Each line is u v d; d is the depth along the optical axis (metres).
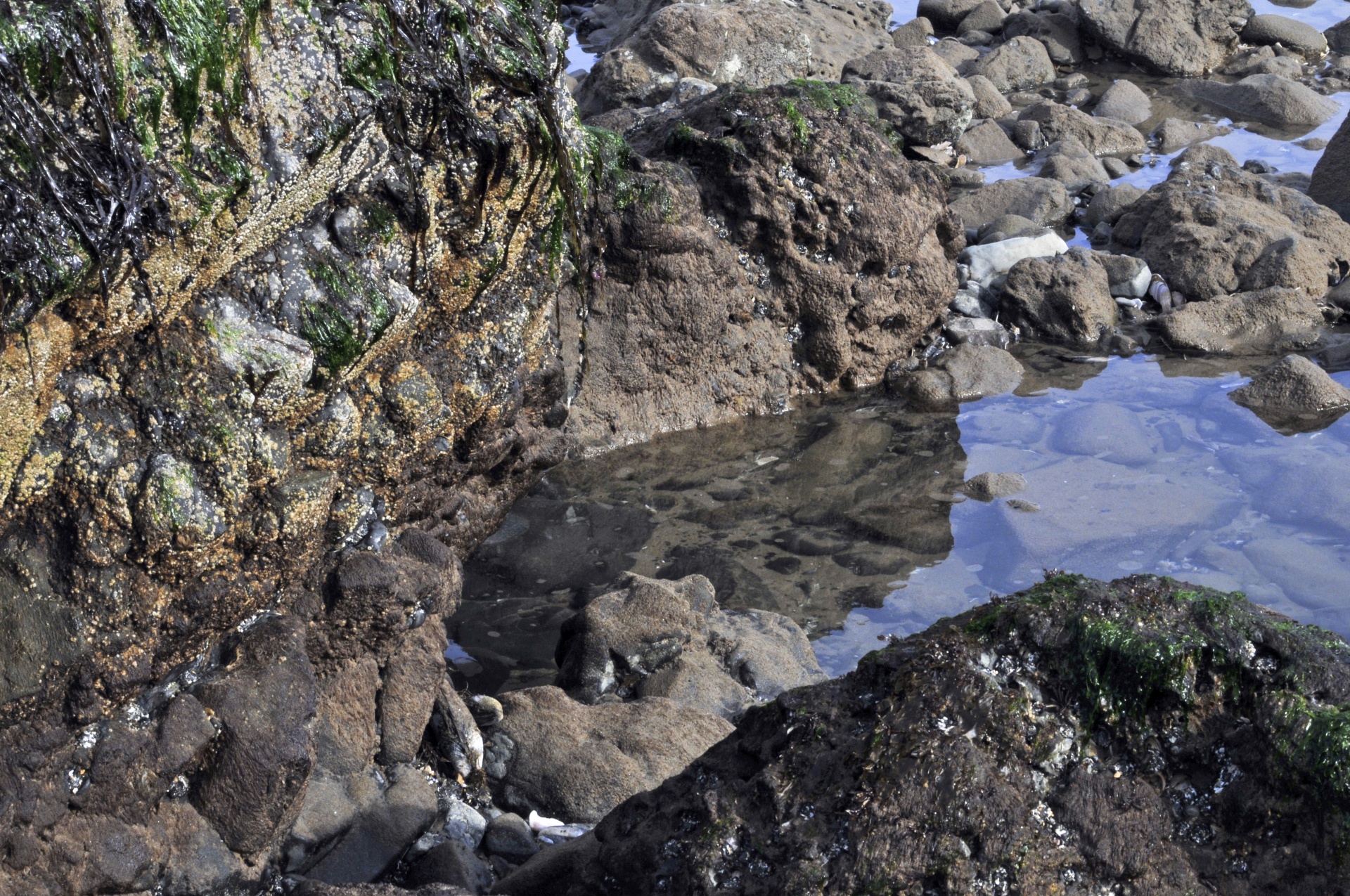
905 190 8.80
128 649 3.42
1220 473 7.53
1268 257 10.02
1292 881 2.71
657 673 5.73
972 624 3.21
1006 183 12.02
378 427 4.10
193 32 3.02
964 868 2.86
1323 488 7.24
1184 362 9.20
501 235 4.20
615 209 7.94
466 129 3.84
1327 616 6.08
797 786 3.12
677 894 3.15
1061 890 2.84
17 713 3.26
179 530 3.36
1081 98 15.70
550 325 4.99
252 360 3.44
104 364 3.26
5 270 2.83
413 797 4.53
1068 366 9.23
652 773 5.00
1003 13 18.38
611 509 7.42
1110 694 2.98
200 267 3.29
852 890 2.89
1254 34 17.05
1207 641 2.94
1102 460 7.75
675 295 8.23
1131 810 2.88
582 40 17.83
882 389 9.05
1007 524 7.09
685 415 8.50
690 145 8.66
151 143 3.01
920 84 13.39
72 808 3.45
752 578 6.67
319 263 3.64
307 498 3.73
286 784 3.83
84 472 3.23
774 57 14.43
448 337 4.33
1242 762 2.85
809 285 8.72
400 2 3.52
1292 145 13.86
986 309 10.10
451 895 3.49
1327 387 8.30
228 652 3.84
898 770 2.98
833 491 7.60
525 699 5.36
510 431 4.88
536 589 6.59
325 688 4.40
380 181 3.73
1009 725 2.99
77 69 2.83
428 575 4.45
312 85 3.34
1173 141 14.07
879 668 3.24
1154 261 10.44
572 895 3.47
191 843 3.76
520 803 5.01
